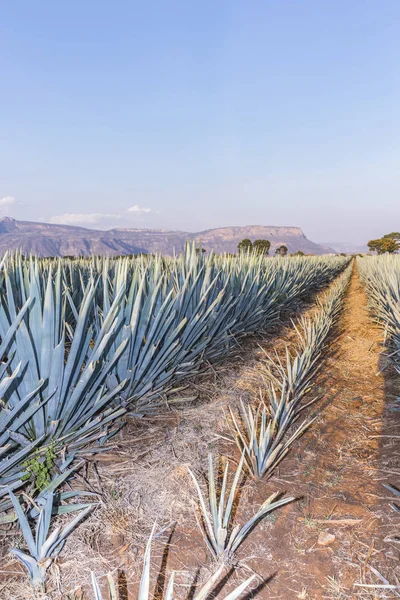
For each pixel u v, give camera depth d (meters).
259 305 5.48
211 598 1.49
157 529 1.83
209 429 2.79
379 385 3.94
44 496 1.73
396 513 1.99
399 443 2.69
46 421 2.00
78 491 1.86
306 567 1.67
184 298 3.20
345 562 1.69
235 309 4.59
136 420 2.76
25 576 1.52
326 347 5.55
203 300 3.24
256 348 5.10
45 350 1.82
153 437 2.60
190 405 3.12
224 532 1.62
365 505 2.07
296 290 8.47
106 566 1.60
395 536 1.83
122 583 1.53
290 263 10.21
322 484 2.26
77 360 2.07
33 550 1.50
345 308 9.70
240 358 4.52
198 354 3.64
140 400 2.78
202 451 2.51
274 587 1.56
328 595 1.53
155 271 3.17
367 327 7.06
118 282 2.46
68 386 2.05
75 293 3.60
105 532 1.77
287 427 2.95
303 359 3.71
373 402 3.49
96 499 1.95
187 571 1.61
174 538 1.78
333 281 19.55
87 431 2.24
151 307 2.50
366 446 2.70
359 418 3.16
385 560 1.70
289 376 3.20
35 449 1.98
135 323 2.33
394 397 3.54
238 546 1.77
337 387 3.90
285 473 2.37
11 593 1.43
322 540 1.81
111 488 2.04
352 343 5.79
